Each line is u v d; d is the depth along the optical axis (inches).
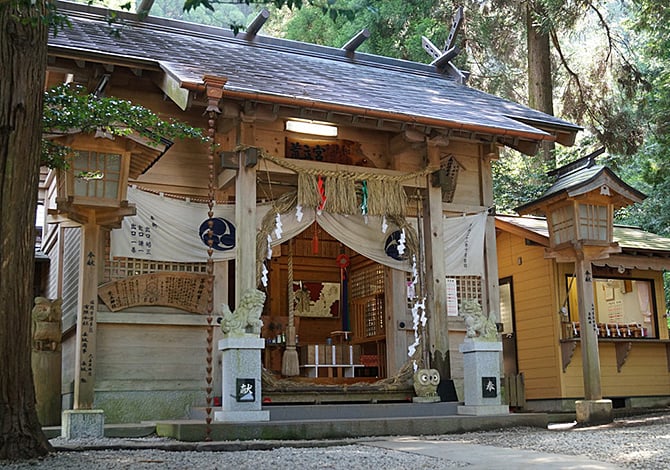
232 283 468.4
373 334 566.3
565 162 821.2
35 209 231.1
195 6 193.9
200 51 459.8
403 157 474.3
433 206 440.8
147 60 393.1
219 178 419.8
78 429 318.7
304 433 332.2
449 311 474.3
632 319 566.6
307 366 475.2
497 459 236.5
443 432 361.4
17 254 223.9
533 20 775.7
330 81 460.4
